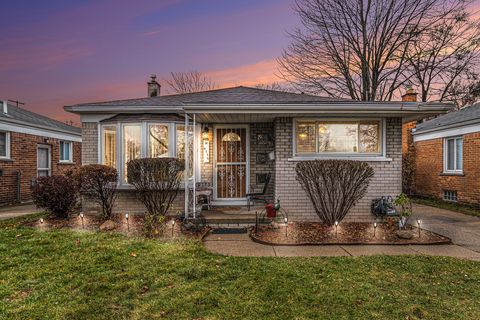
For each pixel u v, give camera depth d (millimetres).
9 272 4074
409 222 7895
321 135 7898
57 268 4230
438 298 3404
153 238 5926
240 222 7273
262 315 3043
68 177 8031
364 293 3518
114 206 8391
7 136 11844
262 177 9117
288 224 7355
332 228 6934
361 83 19859
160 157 8133
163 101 8883
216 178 9164
